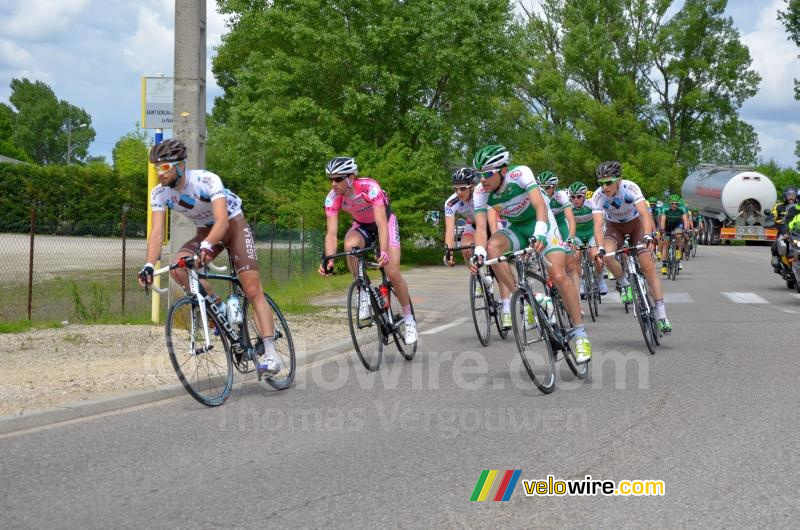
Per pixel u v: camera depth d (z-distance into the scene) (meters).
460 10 28.92
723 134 59.66
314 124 28.89
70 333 9.55
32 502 4.10
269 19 29.08
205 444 5.16
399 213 26.05
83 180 36.59
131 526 3.77
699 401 6.31
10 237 34.03
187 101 10.02
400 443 5.15
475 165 6.88
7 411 5.75
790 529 3.70
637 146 53.88
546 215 6.78
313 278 18.86
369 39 28.12
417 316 12.38
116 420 5.81
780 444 5.07
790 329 10.62
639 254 8.93
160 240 6.25
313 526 3.75
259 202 34.75
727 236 41.16
